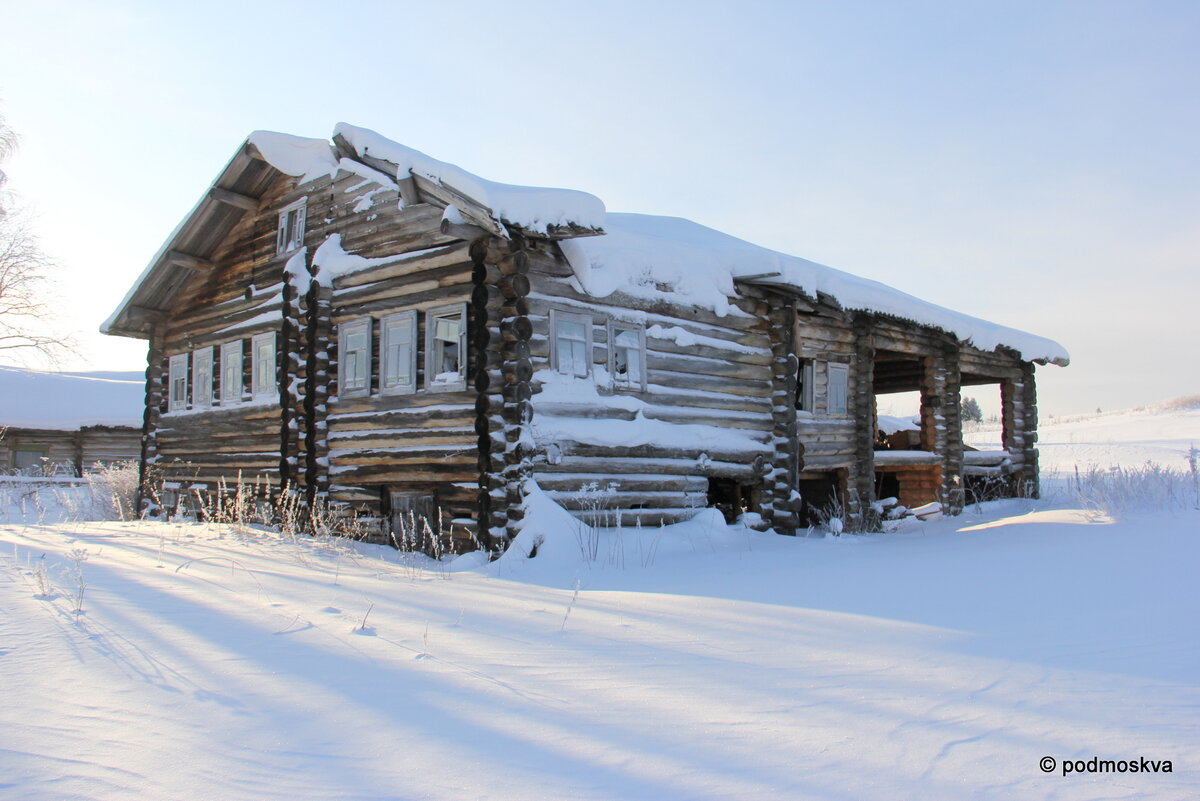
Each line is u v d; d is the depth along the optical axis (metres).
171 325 17.80
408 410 11.55
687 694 3.71
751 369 13.35
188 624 5.11
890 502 15.47
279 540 11.09
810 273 13.10
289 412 13.53
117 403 33.66
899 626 5.05
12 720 3.32
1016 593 5.95
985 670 4.04
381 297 12.05
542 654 4.46
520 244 10.27
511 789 2.70
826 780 2.77
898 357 18.61
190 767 2.87
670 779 2.78
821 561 8.46
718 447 12.43
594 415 11.00
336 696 3.67
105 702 3.56
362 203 12.78
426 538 11.16
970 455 19.42
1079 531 9.33
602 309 11.41
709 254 13.19
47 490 23.94
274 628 5.05
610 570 8.57
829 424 15.03
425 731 3.22
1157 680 3.80
